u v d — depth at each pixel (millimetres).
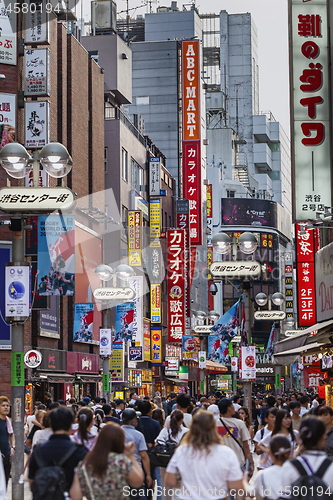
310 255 31719
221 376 99938
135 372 53344
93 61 47906
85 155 45562
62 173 14242
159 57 88438
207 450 6836
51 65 39656
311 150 26297
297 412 14148
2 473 6848
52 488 7133
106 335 31578
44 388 35656
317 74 26469
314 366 36469
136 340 52531
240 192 137750
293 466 6371
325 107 26344
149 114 87875
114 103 58094
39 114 31109
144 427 13508
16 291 14188
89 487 6590
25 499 16172
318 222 24000
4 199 14188
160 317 58344
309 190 26172
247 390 22906
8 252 31391
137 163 59438
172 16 104500
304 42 26625
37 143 31000
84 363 42250
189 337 51719
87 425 10203
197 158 63062
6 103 31109
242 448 11500
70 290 24438
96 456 6668
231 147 142875
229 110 169875
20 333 14148
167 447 12391
